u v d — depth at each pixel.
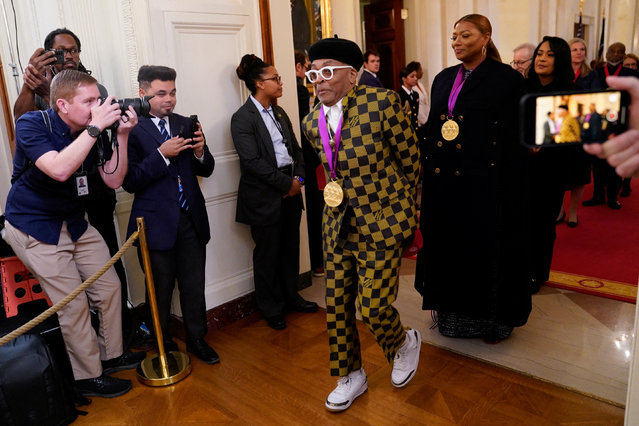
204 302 2.87
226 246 3.28
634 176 0.72
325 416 2.27
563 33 8.16
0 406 2.12
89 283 2.28
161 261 2.69
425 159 2.64
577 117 0.73
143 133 2.62
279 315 3.22
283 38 3.45
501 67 2.38
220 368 2.74
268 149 3.01
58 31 2.74
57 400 2.25
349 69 1.96
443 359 2.67
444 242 2.63
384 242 2.04
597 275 3.65
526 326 2.97
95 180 2.76
